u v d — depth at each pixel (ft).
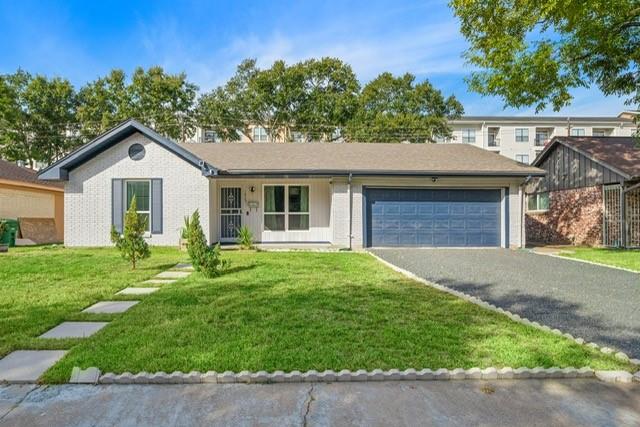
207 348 12.74
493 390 10.57
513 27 39.86
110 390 10.48
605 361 12.08
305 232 48.47
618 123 149.48
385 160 47.60
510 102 44.11
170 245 43.39
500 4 39.14
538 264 32.50
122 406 9.73
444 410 9.61
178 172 43.52
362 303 18.57
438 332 14.39
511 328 15.02
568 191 55.57
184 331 14.35
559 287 23.68
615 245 47.55
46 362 12.07
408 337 13.83
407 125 113.70
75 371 11.09
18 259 33.06
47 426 8.89
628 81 42.19
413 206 45.24
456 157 49.62
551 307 19.19
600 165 49.75
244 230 42.68
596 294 21.89
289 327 14.89
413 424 9.04
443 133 119.34
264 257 35.37
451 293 20.95
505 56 40.22
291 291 21.11
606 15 37.06
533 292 22.36
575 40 40.73
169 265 30.58
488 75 43.86
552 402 10.01
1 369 11.60
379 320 15.85
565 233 55.98
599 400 10.11
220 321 15.66
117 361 11.74
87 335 14.39
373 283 23.48
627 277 26.86
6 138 102.94
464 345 13.21
